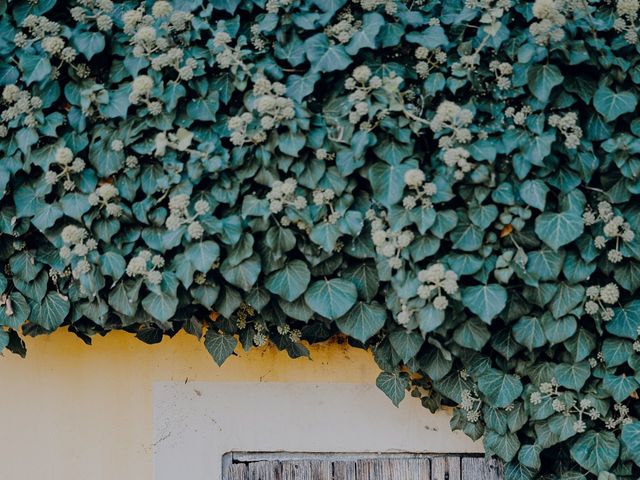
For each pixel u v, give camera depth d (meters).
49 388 2.89
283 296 2.51
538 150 2.42
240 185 2.52
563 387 2.59
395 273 2.47
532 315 2.53
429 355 2.59
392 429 2.84
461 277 2.48
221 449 2.86
